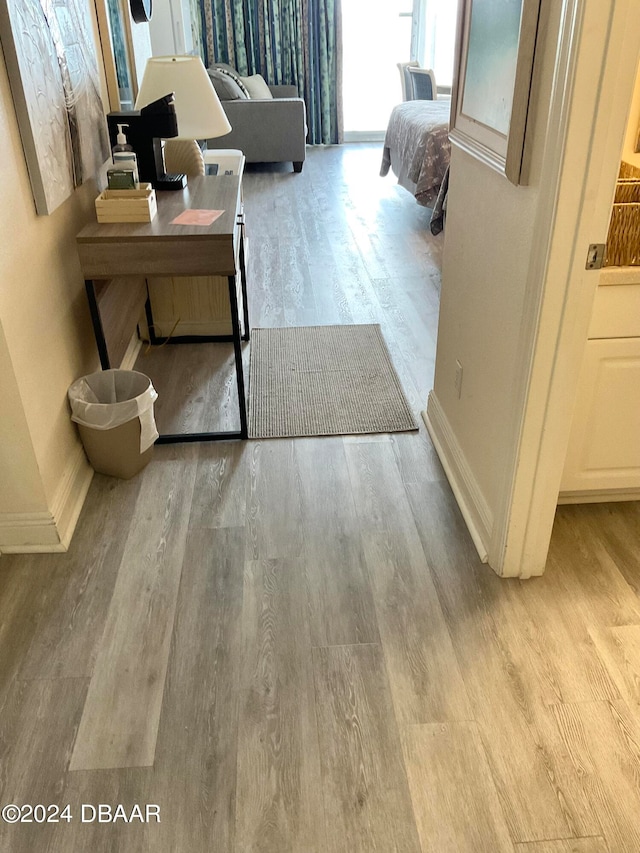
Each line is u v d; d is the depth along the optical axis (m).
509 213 1.77
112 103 2.98
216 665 1.77
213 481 2.45
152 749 1.57
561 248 1.53
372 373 3.16
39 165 1.98
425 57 7.41
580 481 2.19
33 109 1.94
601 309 1.89
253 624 1.88
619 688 1.70
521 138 1.56
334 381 3.09
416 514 2.30
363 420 2.80
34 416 2.00
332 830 1.41
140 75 3.88
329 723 1.62
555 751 1.56
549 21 1.43
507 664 1.77
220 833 1.41
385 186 6.17
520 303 1.72
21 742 1.59
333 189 6.06
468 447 2.28
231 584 2.02
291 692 1.70
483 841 1.39
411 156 5.03
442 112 5.22
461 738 1.59
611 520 2.26
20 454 1.98
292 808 1.45
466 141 2.02
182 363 3.25
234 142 6.32
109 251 2.29
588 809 1.44
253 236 4.96
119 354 2.72
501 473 1.94
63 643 1.83
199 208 2.54
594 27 1.29
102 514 2.29
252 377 3.12
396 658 1.78
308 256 4.59
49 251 2.19
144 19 3.82
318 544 2.17
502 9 1.66
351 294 4.02
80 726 1.62
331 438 2.70
